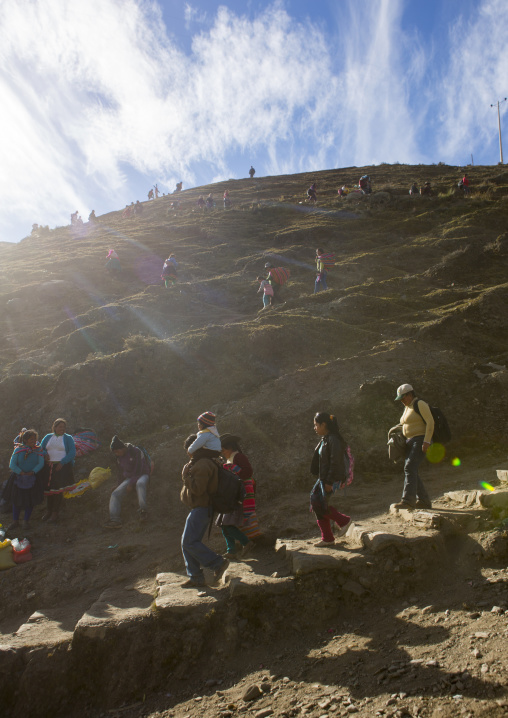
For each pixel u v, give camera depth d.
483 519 5.22
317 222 26.31
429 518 5.25
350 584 4.70
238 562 5.54
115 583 6.02
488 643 3.53
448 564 4.90
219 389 10.51
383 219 26.03
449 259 17.97
